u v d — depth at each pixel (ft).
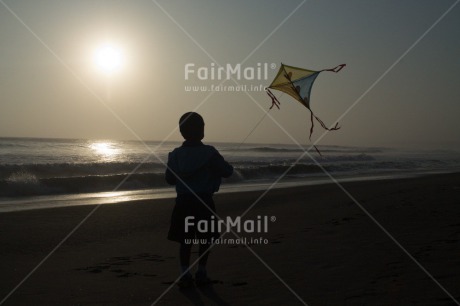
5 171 63.93
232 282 16.42
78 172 73.31
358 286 15.28
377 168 104.99
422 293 14.16
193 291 15.40
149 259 20.97
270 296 14.58
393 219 30.22
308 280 16.31
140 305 14.07
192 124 16.28
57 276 18.01
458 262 18.01
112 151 135.54
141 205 40.96
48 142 178.19
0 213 35.47
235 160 113.91
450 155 184.14
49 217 33.94
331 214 34.19
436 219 29.68
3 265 20.03
